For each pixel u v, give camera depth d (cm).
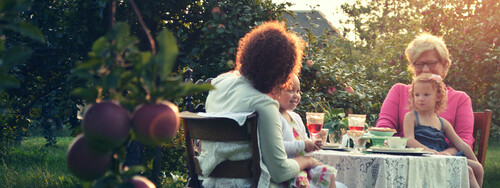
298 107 484
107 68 74
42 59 446
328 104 505
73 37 397
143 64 73
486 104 718
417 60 360
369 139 324
